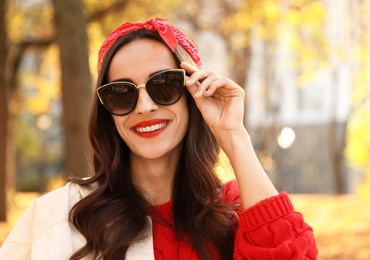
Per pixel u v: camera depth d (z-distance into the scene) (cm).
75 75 912
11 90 1522
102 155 260
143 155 252
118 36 254
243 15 1564
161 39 254
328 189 3853
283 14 1511
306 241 239
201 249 250
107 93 250
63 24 912
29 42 1475
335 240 1015
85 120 915
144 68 249
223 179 282
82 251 237
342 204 1598
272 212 242
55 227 243
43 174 2917
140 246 245
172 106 253
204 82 255
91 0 1354
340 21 2175
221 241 258
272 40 1964
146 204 257
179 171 266
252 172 251
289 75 2478
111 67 253
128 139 253
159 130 252
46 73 1805
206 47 1911
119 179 258
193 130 264
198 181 260
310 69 2002
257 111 2750
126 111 248
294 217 241
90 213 245
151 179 263
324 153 3850
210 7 1641
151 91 248
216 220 257
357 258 864
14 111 1959
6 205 1291
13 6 1541
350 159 3031
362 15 2155
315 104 3847
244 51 1917
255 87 2541
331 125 2650
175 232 254
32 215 252
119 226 242
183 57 257
